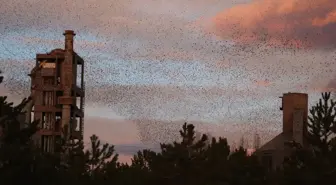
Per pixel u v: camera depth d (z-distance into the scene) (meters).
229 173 67.69
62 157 78.81
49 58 133.12
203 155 68.88
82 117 136.12
